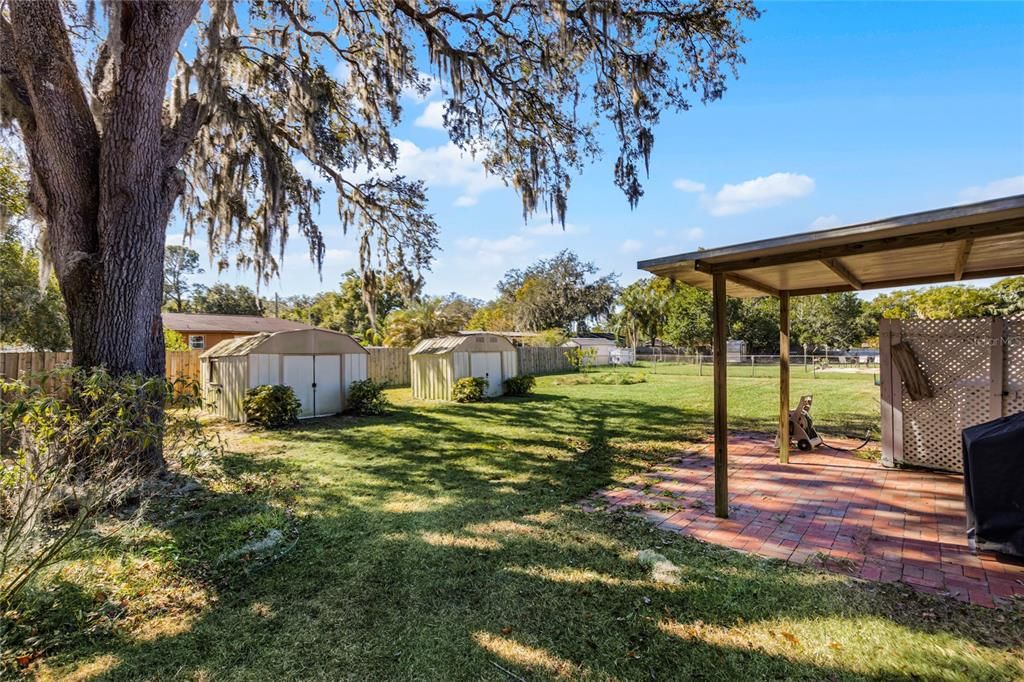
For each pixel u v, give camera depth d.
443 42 7.23
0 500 2.74
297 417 9.83
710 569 3.13
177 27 4.70
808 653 2.27
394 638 2.44
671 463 6.07
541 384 17.41
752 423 8.88
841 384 15.69
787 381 6.01
